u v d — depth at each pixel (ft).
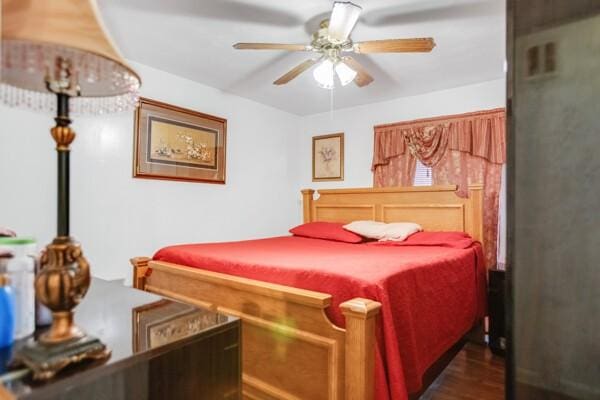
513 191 2.97
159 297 3.92
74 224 8.54
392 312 4.94
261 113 13.44
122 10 7.07
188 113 10.87
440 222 10.89
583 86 2.64
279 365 5.33
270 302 5.49
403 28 7.70
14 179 7.56
